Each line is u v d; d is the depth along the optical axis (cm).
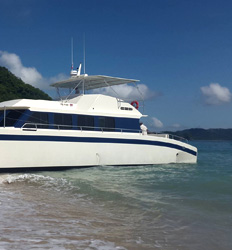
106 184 1163
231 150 4194
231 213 759
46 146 1396
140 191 1043
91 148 1531
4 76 5066
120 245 516
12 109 1404
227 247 535
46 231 567
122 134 1639
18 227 582
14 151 1318
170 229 626
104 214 729
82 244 506
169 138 1836
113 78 1670
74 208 775
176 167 1744
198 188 1102
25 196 888
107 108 1644
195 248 526
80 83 1762
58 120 1470
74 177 1298
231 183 1197
